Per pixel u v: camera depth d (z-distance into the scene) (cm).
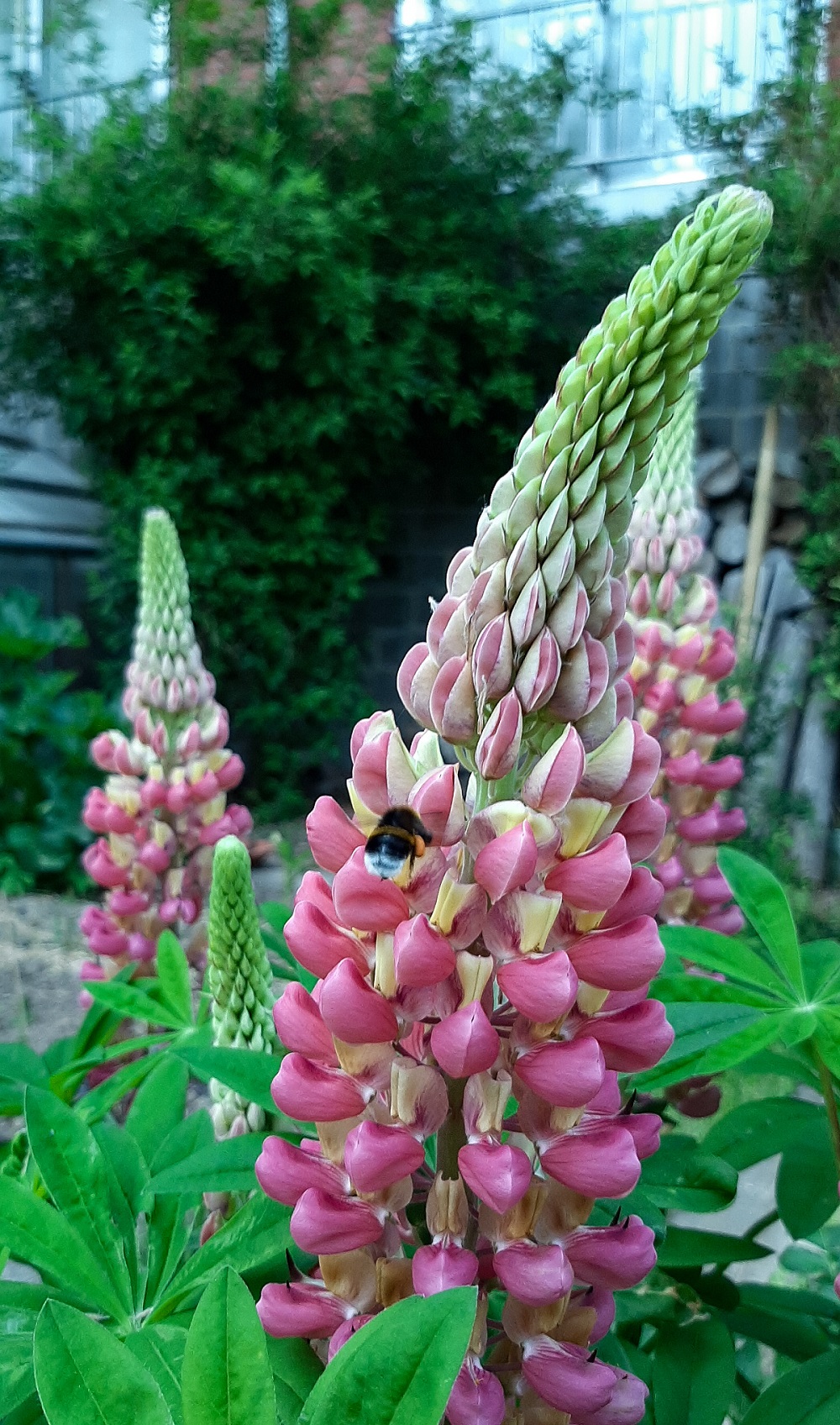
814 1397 24
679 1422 28
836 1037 28
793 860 127
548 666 20
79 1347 16
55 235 146
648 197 160
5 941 103
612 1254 21
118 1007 38
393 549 180
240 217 144
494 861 19
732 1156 34
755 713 130
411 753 23
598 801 21
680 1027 29
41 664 156
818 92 136
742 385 148
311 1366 22
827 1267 50
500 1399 20
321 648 164
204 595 155
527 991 19
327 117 160
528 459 20
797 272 138
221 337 155
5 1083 39
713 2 152
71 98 171
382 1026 20
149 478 152
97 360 158
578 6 161
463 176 158
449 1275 20
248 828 59
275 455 161
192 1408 16
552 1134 21
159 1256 27
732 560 147
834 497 136
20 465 160
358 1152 20
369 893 20
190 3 154
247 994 31
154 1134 31
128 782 56
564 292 161
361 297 146
